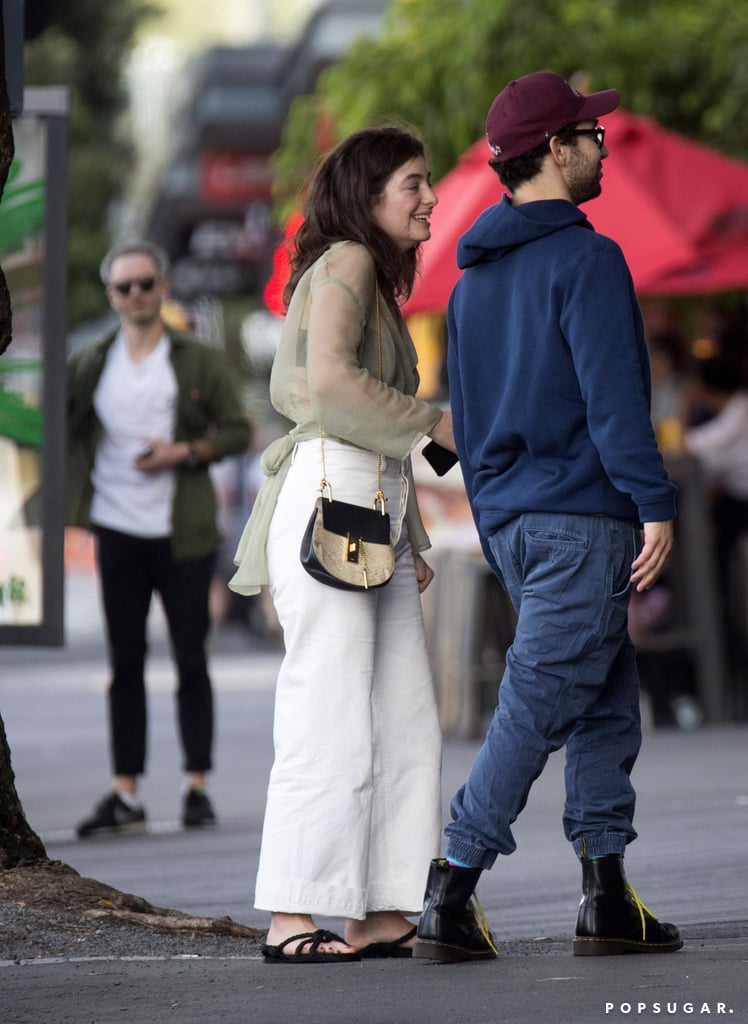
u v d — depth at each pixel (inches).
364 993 508.1
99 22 3683.6
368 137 576.4
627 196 1242.0
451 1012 481.4
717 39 1684.3
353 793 557.9
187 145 3107.8
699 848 822.5
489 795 550.6
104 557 984.9
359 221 569.9
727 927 627.5
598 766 569.9
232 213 3174.2
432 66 1702.8
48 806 1074.1
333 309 559.5
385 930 585.6
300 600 561.0
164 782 1177.4
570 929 652.7
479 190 1256.8
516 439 556.4
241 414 1008.9
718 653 1368.1
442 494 1403.8
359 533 557.3
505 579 570.3
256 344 2930.6
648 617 1366.9
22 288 941.8
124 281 993.5
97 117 3786.9
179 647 983.0
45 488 942.4
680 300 1658.5
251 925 674.8
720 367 1395.2
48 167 940.6
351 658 560.4
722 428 1374.3
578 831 571.5
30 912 624.1
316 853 554.9
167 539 982.4
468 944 556.1
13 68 740.0
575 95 565.0
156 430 992.2
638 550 556.4
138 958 569.9
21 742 1408.7
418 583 598.2
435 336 1718.8
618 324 539.5
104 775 1214.3
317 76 2598.4
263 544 573.3
